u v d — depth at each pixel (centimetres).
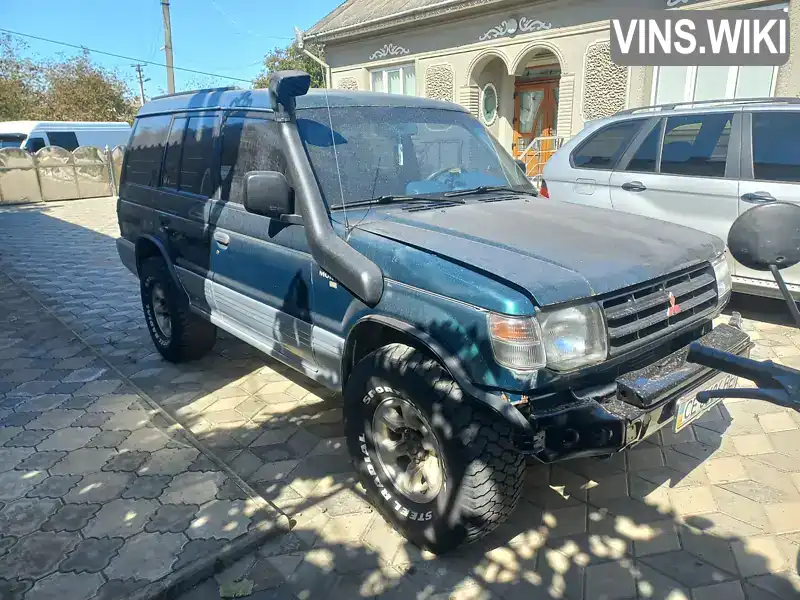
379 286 267
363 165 329
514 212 318
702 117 551
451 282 239
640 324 247
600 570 260
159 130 482
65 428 387
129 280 817
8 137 2122
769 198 495
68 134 2203
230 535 280
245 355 520
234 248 370
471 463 238
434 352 241
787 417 382
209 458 347
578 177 630
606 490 315
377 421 283
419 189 339
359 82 1506
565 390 238
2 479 329
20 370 488
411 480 276
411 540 275
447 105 402
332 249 285
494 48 1188
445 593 249
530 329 221
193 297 447
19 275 846
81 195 1984
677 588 248
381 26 1334
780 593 244
